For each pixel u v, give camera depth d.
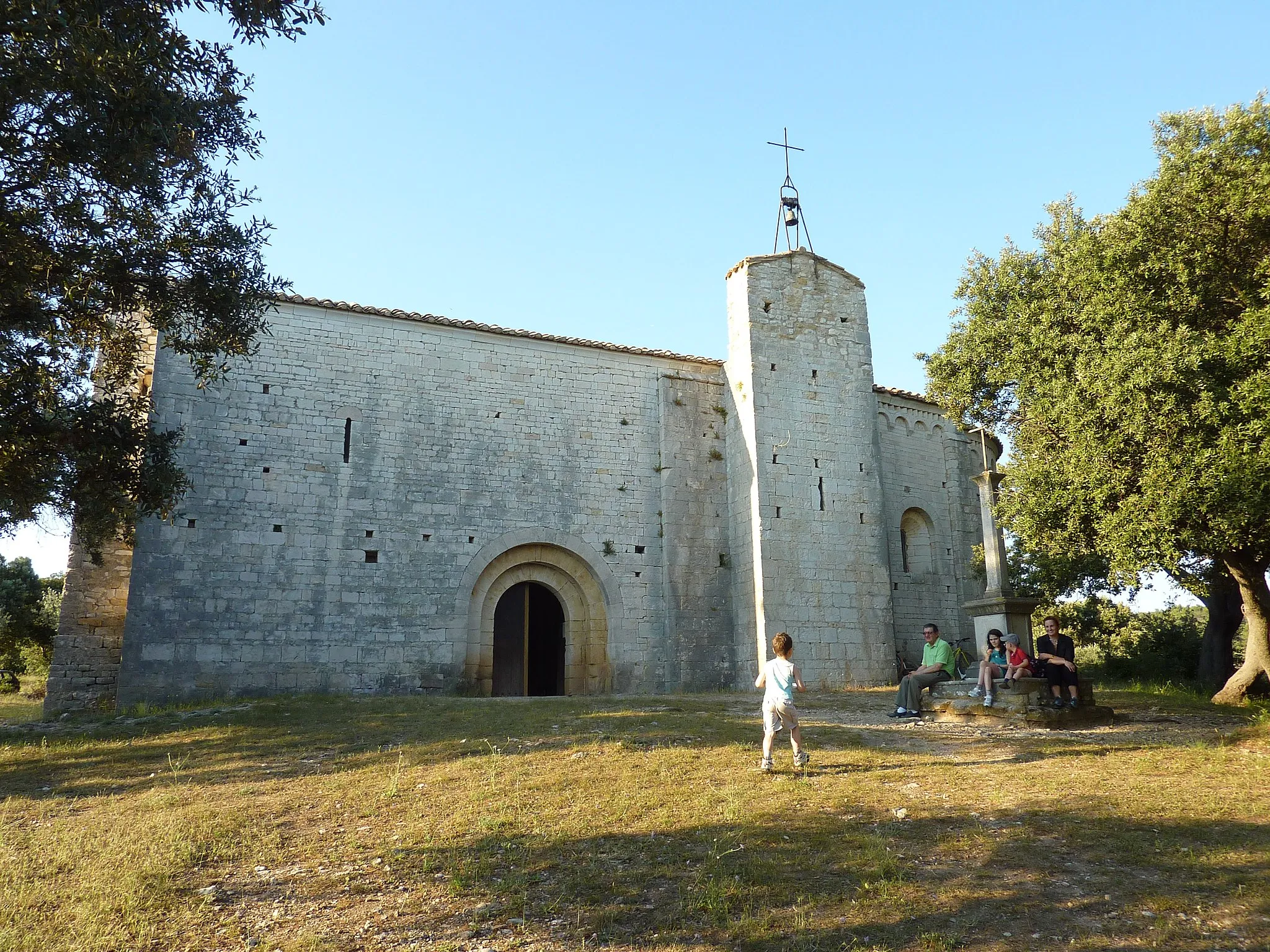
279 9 10.88
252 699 17.27
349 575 19.28
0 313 10.89
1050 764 8.99
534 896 5.81
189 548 18.03
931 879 5.76
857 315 24.11
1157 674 26.36
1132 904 5.22
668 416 23.23
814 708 15.41
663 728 11.97
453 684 19.70
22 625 40.75
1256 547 14.50
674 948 4.96
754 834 6.82
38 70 9.34
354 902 5.85
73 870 6.68
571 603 21.84
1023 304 18.88
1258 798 7.21
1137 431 13.02
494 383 21.81
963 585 26.20
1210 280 14.23
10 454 12.20
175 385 18.55
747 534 21.91
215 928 5.49
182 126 10.80
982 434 22.20
